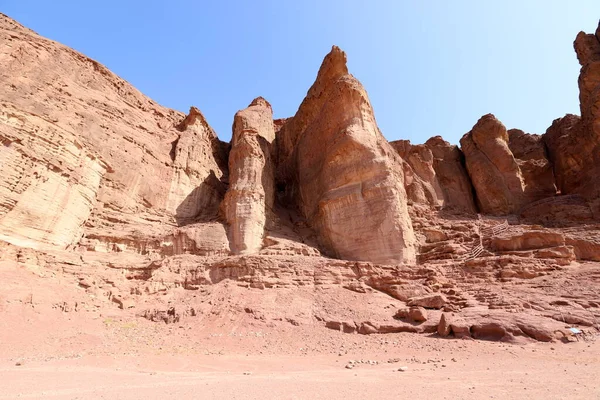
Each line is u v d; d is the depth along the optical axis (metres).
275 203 34.84
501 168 44.16
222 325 16.91
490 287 19.91
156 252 24.58
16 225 19.83
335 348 14.17
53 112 25.53
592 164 36.22
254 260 21.88
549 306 16.58
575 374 8.23
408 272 22.27
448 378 8.32
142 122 35.97
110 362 11.46
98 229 24.91
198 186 35.44
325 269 21.81
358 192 27.62
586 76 41.75
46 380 8.45
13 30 29.45
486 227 32.56
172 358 12.41
